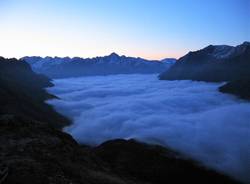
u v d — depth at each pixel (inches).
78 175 716.7
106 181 772.0
